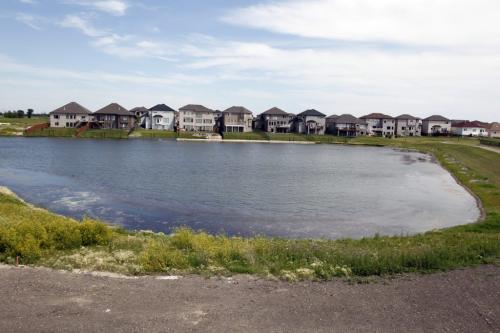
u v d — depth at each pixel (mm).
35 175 52250
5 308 9945
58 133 135125
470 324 9930
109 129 145125
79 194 39750
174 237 18672
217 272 13430
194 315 9922
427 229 28688
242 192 43406
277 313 10211
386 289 12156
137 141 129875
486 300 11422
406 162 83500
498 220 27672
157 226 28453
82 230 16969
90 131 139750
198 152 97562
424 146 124500
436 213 34406
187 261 14430
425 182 53938
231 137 148750
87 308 10133
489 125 180375
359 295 11617
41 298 10648
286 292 11750
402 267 14211
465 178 54719
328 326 9586
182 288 11805
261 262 14742
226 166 69062
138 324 9328
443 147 115250
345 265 14180
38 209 29578
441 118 174625
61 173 54531
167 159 78062
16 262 13594
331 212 34406
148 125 158125
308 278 13078
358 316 10180
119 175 54125
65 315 9688
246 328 9320
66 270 13086
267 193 43219
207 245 16766
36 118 186000
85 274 12750
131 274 13086
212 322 9562
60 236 16219
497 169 63844
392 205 37875
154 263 13758
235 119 162250
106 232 17625
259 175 58344
